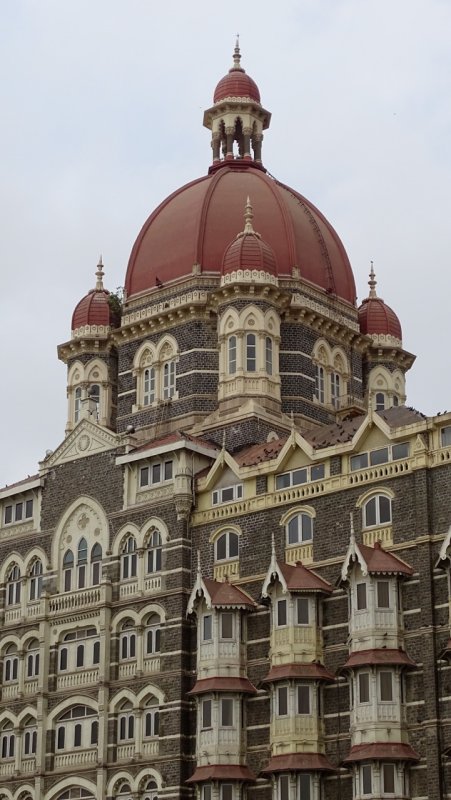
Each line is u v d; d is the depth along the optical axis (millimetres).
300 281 92125
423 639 67312
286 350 89875
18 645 84375
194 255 92625
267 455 78812
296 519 74562
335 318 93875
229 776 70875
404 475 70562
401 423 73250
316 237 96312
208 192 95500
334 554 72188
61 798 79125
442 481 69125
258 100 103000
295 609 71312
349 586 69500
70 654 81750
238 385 85812
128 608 79500
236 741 72000
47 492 86812
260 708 72312
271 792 70062
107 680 78812
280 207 94875
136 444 83688
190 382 89250
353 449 72875
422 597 67938
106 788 76625
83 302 99500
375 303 99812
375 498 71562
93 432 85375
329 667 70500
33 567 86125
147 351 92875
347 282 97375
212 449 81250
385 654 67500
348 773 68250
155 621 78375
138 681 77438
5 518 89125
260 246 89000
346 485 72750
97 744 77875
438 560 67375
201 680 73625
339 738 69000
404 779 65938
